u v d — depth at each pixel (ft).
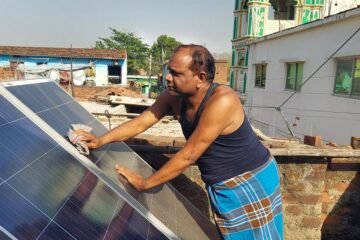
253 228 6.67
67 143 6.74
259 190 6.62
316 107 41.65
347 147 12.94
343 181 12.62
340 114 37.06
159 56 182.50
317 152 11.75
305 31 44.06
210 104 6.03
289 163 11.98
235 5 71.31
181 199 9.02
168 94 7.48
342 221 12.92
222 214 6.75
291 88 48.83
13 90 7.16
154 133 28.09
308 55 43.37
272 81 53.57
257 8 61.82
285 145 12.86
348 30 35.37
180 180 12.07
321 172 12.16
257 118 59.26
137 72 173.06
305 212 12.39
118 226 5.41
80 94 75.56
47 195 4.82
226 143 6.30
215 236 7.88
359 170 12.57
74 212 4.94
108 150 8.67
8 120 5.72
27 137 5.77
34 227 4.04
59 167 5.74
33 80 8.89
